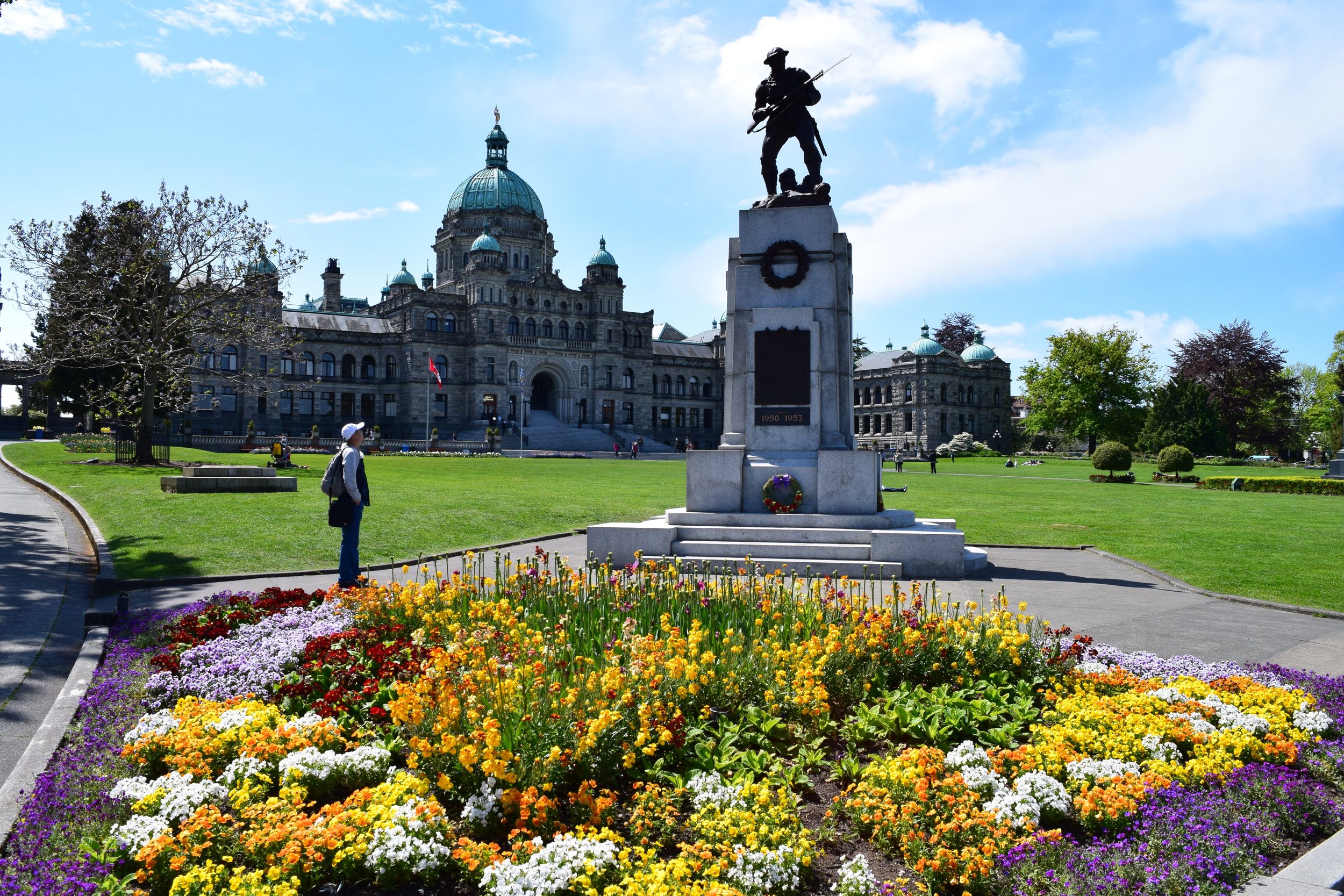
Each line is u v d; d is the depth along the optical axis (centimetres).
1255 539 2288
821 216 1786
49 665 963
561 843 520
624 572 1168
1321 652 1094
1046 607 1364
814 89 1850
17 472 3766
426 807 545
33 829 548
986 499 3622
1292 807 611
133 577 1459
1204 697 815
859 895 492
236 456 6038
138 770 645
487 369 11062
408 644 885
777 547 1625
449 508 2558
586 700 664
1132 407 10375
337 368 10900
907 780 588
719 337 14075
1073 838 577
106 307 4409
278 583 1479
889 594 1392
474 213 12094
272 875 490
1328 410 11562
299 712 777
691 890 473
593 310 12162
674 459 9144
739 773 641
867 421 14125
